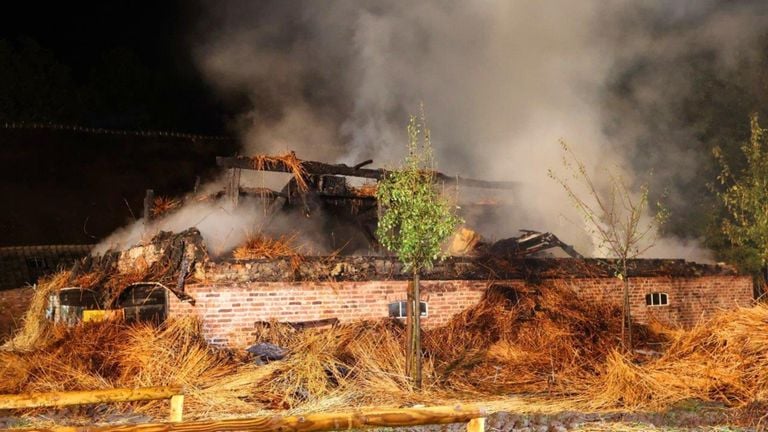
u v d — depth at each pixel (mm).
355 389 10109
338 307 12883
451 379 11266
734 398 9398
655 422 8430
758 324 10305
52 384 9852
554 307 14062
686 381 9742
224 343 12023
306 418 4352
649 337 14523
